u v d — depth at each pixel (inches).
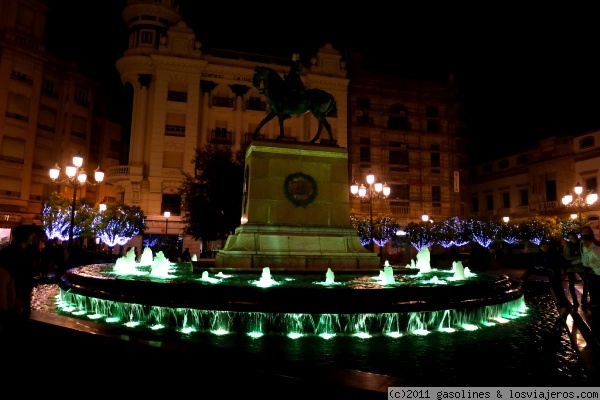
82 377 137.4
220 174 1143.0
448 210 1900.8
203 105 1581.0
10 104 1428.4
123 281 297.6
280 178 453.1
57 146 1585.9
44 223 1161.4
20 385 144.9
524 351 221.8
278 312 255.0
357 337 249.6
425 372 184.9
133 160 1489.9
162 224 1466.5
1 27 1413.6
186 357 119.3
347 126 1774.1
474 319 295.3
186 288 272.5
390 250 1776.6
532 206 1672.0
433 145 1936.5
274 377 105.7
